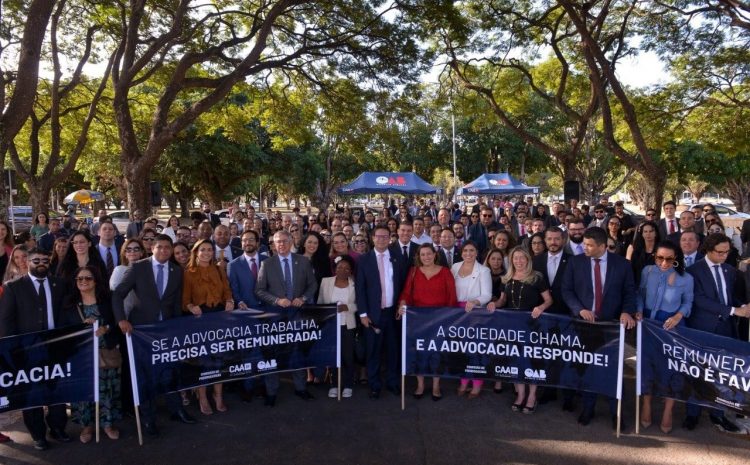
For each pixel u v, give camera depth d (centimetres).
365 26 1434
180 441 498
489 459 456
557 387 533
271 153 3609
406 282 597
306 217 1527
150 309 528
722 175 3881
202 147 3222
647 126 1853
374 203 7906
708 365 477
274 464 453
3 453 477
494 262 656
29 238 923
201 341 540
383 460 457
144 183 1323
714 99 1736
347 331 607
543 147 1697
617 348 506
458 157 3909
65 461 462
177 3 1448
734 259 798
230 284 603
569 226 719
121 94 1298
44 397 468
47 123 2191
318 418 545
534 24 1544
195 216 1265
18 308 478
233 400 599
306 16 1530
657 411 559
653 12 1512
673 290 511
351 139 1738
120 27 1469
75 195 3938
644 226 741
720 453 460
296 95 1861
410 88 1544
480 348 557
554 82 1958
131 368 497
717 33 1512
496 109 1700
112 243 761
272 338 570
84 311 491
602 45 1652
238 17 1697
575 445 480
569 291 543
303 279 593
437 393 592
